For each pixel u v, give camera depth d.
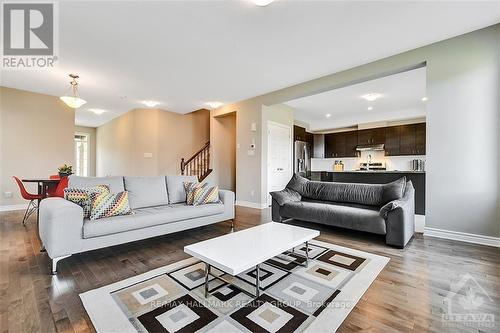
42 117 5.33
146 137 6.86
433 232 3.19
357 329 1.39
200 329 1.39
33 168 5.21
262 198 5.42
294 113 7.25
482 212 2.88
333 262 2.36
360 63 3.70
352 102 6.04
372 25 2.70
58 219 2.13
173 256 2.52
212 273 2.09
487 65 2.82
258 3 2.25
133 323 1.44
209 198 3.50
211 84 4.66
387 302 1.67
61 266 2.25
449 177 3.06
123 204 2.69
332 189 3.96
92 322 1.45
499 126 2.77
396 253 2.61
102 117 8.01
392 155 7.21
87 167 9.61
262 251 1.83
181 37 2.95
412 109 6.70
